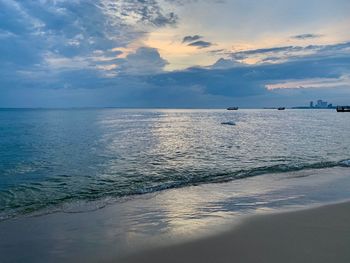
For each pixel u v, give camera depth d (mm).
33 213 8688
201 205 9133
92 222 7762
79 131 43688
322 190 10758
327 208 8297
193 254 5723
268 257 5430
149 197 10305
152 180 13453
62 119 87562
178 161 18594
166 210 8695
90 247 6195
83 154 21562
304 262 5180
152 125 60594
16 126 54875
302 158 19500
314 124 62375
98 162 18250
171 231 6906
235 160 18875
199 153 22094
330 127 52000
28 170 15750
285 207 8570
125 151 23188
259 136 35719
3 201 10109
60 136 35562
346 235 6340
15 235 6949
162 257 5652
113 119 89750
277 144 27344
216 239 6312
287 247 5793
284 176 13633
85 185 12539
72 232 7062
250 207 8727
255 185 11852
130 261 5570
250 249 5789
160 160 18984
